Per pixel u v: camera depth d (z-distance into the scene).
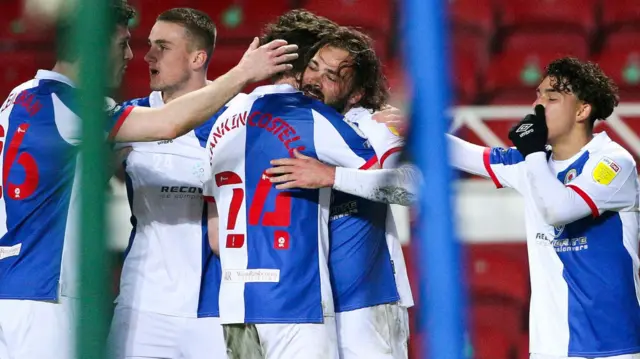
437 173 8.41
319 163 10.58
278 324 10.40
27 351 11.12
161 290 12.41
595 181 11.30
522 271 19.45
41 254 11.24
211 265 12.53
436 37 8.31
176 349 12.52
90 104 7.84
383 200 10.59
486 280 19.48
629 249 11.58
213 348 12.42
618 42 23.31
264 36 11.33
